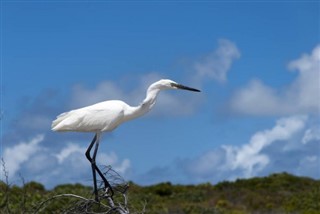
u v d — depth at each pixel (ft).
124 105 31.83
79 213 28.30
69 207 30.35
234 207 103.71
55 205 47.11
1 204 42.55
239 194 112.37
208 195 113.70
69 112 31.78
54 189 72.90
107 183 29.89
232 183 122.83
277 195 112.47
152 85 31.63
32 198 49.85
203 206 91.40
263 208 103.19
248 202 107.55
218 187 120.16
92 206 30.19
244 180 124.36
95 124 31.04
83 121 31.07
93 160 30.68
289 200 104.42
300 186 119.75
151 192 110.83
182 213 84.69
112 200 29.45
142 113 31.73
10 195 46.34
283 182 120.47
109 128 31.24
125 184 30.17
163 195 111.45
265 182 122.72
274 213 95.50
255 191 116.16
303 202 98.43
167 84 31.55
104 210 31.12
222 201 104.68
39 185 72.54
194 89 31.76
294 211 94.38
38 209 33.24
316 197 99.86
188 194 110.63
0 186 44.80
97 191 29.58
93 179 29.91
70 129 31.35
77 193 51.03
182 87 31.73
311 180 124.98
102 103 31.83
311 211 89.40
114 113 31.14
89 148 31.19
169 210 84.74
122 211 28.30
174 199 107.76
